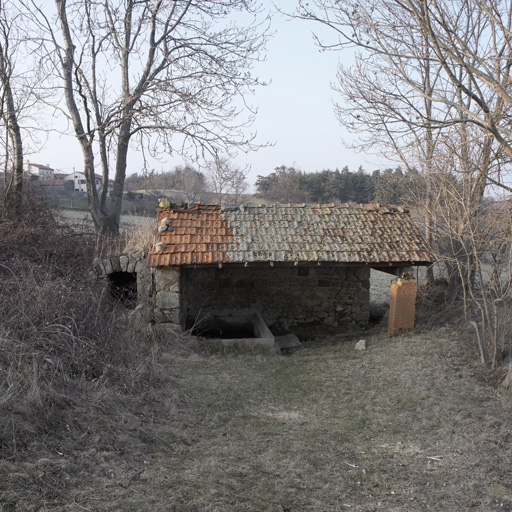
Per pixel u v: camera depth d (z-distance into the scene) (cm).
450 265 1148
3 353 521
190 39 1583
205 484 405
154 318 920
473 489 410
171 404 582
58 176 3216
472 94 541
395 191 1341
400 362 775
